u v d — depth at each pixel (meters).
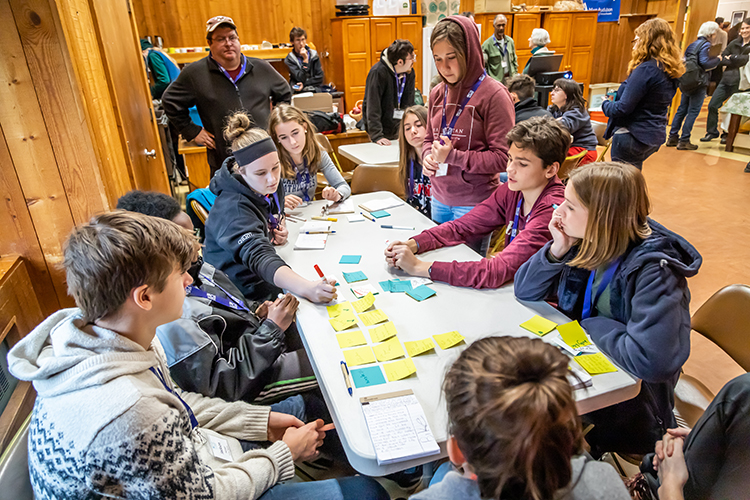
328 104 4.45
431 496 0.72
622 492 0.72
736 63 5.70
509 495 0.64
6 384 1.62
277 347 1.38
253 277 1.88
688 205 4.21
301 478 1.60
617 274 1.29
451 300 1.52
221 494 0.94
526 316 1.41
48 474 0.79
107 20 2.54
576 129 3.64
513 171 1.70
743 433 0.90
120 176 2.27
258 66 3.37
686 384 1.54
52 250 1.93
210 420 1.25
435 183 2.38
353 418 1.05
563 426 0.61
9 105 1.71
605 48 8.66
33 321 1.89
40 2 1.63
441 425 1.01
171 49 5.50
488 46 6.36
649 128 3.56
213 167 3.46
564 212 1.33
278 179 1.81
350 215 2.29
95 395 0.79
